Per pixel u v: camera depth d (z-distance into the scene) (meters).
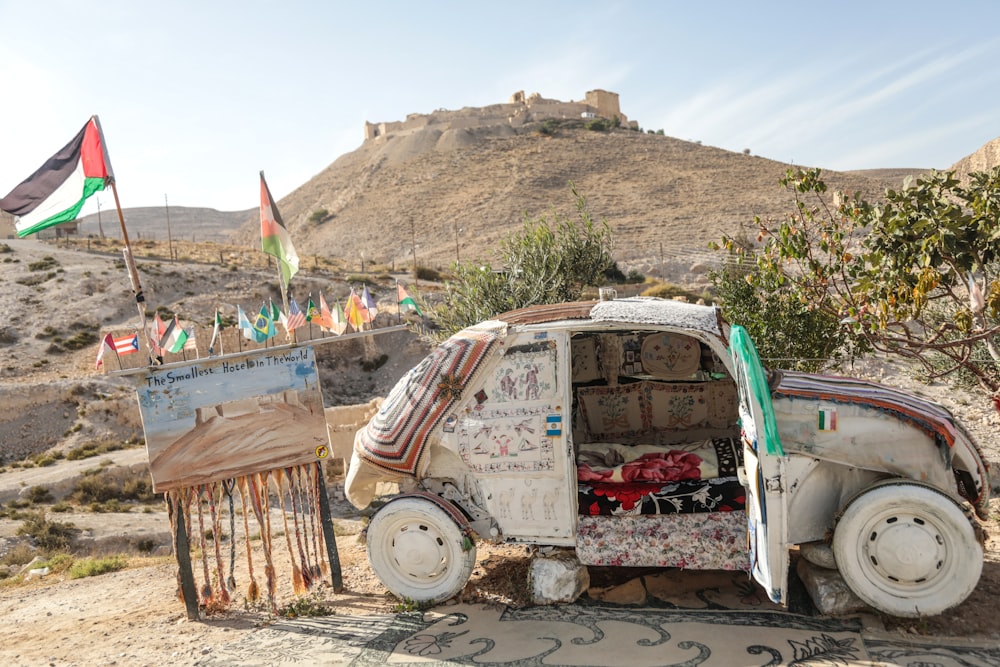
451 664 4.54
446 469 5.61
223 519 19.20
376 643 4.95
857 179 130.62
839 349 9.59
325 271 68.19
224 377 5.78
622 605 5.25
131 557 11.46
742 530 5.03
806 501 4.86
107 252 66.56
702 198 124.62
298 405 5.96
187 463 5.73
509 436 5.31
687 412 6.55
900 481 4.58
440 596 5.48
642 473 5.41
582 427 6.68
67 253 64.56
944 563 4.49
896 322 6.62
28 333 50.34
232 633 5.50
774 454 4.17
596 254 11.38
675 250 93.31
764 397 4.22
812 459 4.84
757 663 4.24
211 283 59.22
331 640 5.10
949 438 4.73
